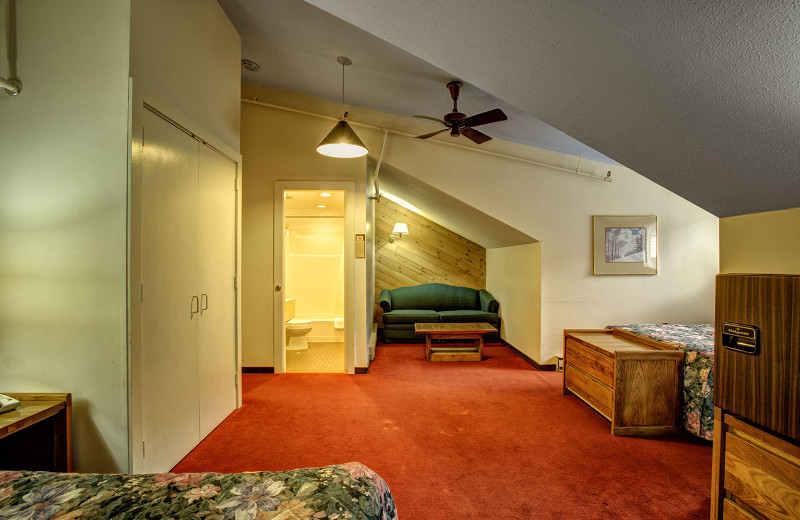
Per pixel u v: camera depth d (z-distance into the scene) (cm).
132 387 177
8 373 178
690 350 269
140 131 183
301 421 291
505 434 270
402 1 120
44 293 178
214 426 274
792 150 100
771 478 103
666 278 433
